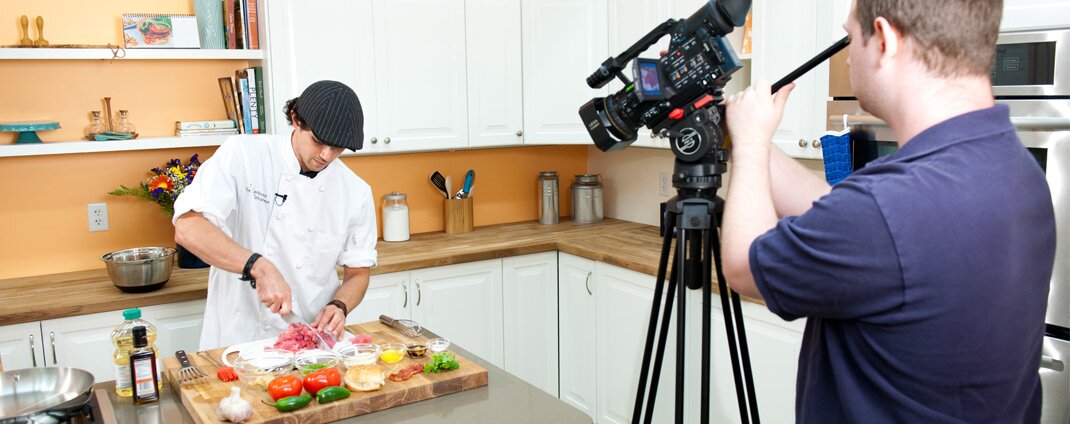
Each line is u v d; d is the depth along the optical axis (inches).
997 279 36.5
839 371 41.4
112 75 119.4
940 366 37.4
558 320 136.4
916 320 37.0
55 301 101.5
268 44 118.0
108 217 121.4
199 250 79.7
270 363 67.0
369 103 126.0
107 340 102.7
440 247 131.1
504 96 137.4
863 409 40.3
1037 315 40.0
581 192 150.4
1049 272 40.6
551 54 136.0
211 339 91.6
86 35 117.5
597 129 58.7
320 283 93.2
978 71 38.3
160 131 123.7
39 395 61.4
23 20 111.3
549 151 157.2
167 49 116.1
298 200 88.9
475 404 63.7
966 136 37.4
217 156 85.8
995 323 37.0
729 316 61.3
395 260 121.2
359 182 92.9
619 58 57.3
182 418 61.1
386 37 125.9
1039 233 39.1
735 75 117.0
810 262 38.4
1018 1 74.2
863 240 36.8
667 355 113.5
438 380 65.2
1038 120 72.4
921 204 36.2
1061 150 72.1
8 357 97.7
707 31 53.2
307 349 72.2
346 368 67.5
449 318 126.6
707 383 59.2
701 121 54.6
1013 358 38.4
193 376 65.7
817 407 43.4
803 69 48.1
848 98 88.7
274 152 88.4
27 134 111.9
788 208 52.2
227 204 84.3
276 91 119.3
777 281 40.0
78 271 119.9
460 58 132.4
